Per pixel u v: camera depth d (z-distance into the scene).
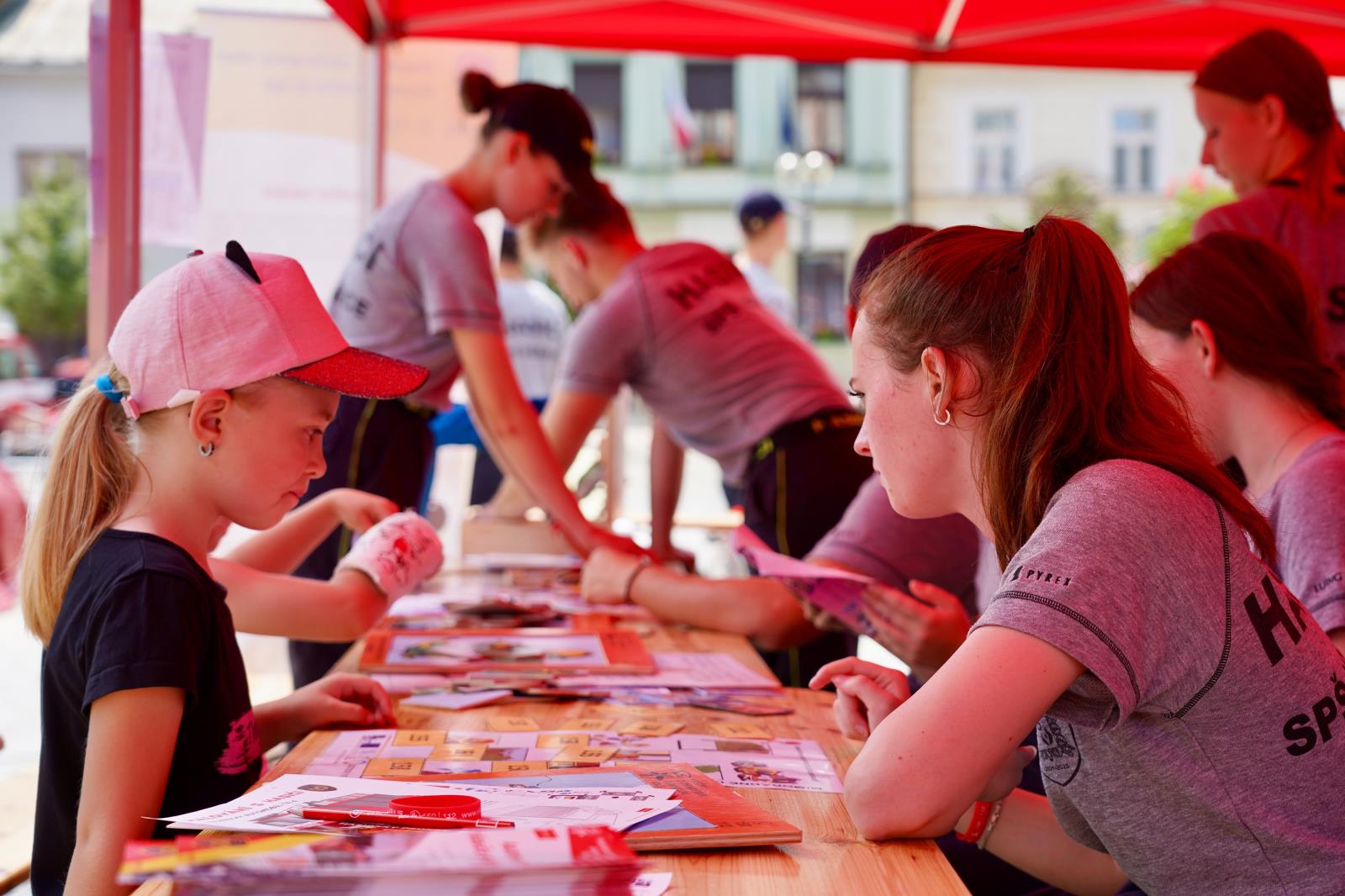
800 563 1.90
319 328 1.40
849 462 2.65
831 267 24.27
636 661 1.85
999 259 1.22
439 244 2.55
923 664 1.83
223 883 0.79
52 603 1.33
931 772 1.08
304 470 1.42
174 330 1.34
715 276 2.80
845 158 24.17
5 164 17.34
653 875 0.98
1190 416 1.24
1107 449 1.17
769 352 2.73
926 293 1.22
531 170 2.67
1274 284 1.74
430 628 2.12
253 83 3.66
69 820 1.29
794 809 1.19
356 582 1.82
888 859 1.06
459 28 4.08
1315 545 1.56
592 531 2.61
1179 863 1.17
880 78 23.97
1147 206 23.52
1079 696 1.10
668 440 3.28
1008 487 1.18
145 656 1.22
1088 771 1.19
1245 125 2.60
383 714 1.53
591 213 2.83
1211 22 4.25
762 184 24.28
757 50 4.39
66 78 16.86
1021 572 1.11
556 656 1.89
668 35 4.32
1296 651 1.15
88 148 2.30
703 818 1.09
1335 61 4.38
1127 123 23.81
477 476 4.59
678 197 24.34
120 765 1.19
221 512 1.39
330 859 0.81
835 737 1.48
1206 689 1.11
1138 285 1.83
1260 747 1.13
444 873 0.81
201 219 3.18
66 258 18.31
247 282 1.37
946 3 4.14
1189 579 1.10
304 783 1.10
